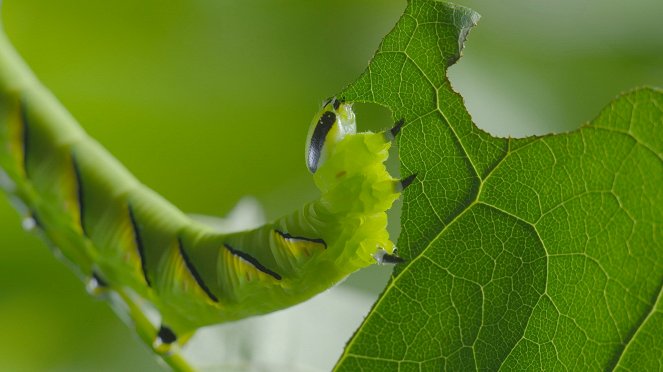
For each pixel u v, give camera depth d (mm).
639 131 248
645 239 250
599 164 250
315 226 248
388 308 256
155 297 276
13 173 287
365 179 244
